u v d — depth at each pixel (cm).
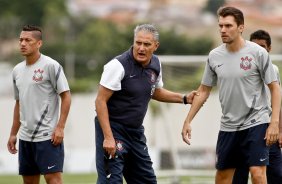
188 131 2803
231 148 2794
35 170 2969
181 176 5597
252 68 2712
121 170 2650
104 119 2614
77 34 17650
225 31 2684
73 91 13175
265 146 2734
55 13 17825
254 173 2739
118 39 16038
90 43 15925
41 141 2884
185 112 8188
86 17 18212
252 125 2736
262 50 2716
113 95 2655
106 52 15725
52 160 2892
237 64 2717
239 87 2727
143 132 2731
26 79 2888
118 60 2631
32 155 2928
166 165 7750
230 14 2686
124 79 2633
